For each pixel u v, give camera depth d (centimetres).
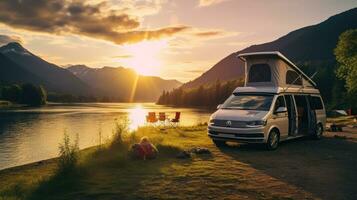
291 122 1359
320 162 1025
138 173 873
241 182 789
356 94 4491
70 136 2955
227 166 958
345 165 984
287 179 819
